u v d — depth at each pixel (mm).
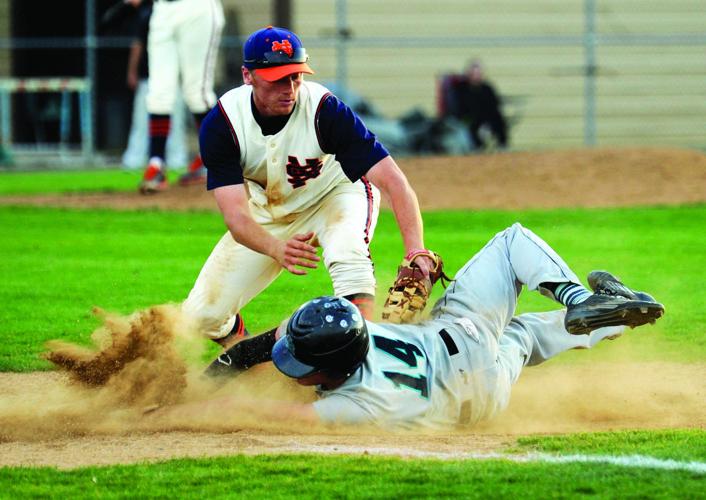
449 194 41312
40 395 15992
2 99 61688
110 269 28109
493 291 14406
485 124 58719
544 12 63531
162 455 12680
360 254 16203
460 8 63125
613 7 64062
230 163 15875
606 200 40156
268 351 15039
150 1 48406
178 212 38469
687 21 64500
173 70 38406
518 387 16734
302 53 15266
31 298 24266
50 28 67375
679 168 44281
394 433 13414
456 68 63031
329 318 12789
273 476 11664
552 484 11258
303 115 15656
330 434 13461
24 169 56969
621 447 12727
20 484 11555
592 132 57219
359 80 62500
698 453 12391
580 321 13992
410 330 13742
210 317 17109
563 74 63594
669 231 34062
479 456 12391
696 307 23078
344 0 55844
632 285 25375
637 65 64062
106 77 66438
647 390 16578
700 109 64562
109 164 58562
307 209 16797
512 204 39594
